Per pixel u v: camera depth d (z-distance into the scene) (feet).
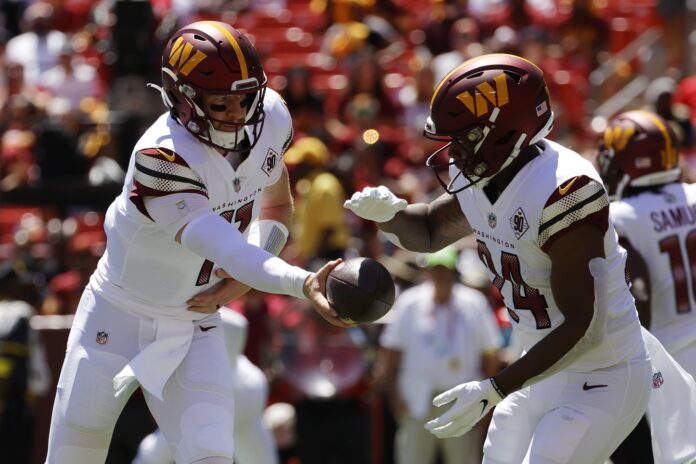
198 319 44.93
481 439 82.02
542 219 39.83
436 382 80.53
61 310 91.81
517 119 40.14
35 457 82.43
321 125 116.37
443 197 46.01
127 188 42.60
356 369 83.56
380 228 45.57
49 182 97.14
